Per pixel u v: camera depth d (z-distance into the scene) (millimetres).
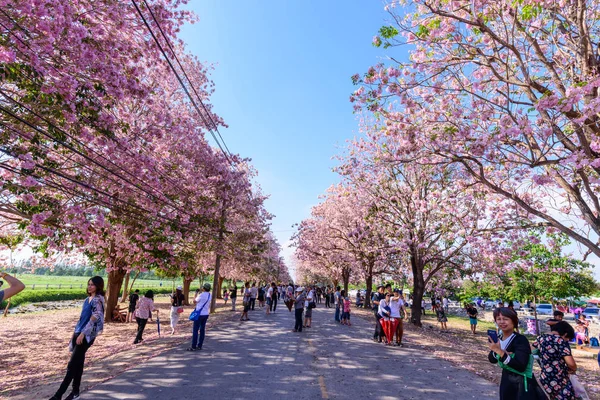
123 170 9180
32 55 5656
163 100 12344
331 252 29984
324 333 13328
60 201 9195
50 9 5977
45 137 7582
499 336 3717
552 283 24344
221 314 20609
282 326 15133
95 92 6906
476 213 14758
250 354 8891
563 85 7719
